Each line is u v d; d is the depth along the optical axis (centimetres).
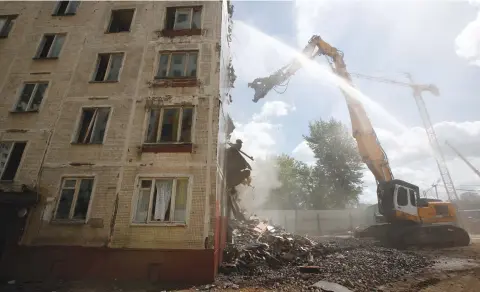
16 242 1032
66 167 1143
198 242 984
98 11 1539
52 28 1520
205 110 1205
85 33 1474
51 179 1130
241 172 1464
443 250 1379
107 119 1246
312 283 823
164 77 1293
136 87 1285
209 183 1069
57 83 1341
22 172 1147
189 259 964
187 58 1352
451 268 971
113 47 1416
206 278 933
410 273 920
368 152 1630
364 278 850
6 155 1205
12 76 1388
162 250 983
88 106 1266
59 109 1273
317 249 1261
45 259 1008
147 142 1170
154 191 1081
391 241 1507
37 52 1464
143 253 988
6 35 1537
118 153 1149
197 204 1037
